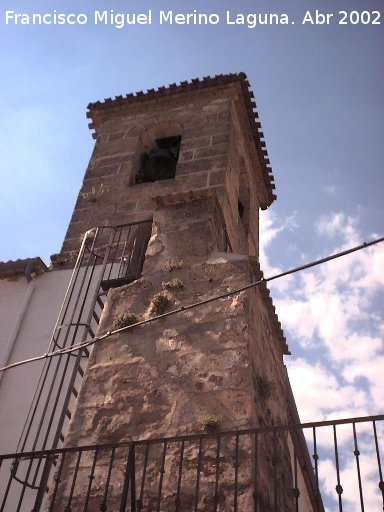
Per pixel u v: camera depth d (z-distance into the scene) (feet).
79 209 54.13
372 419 23.61
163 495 25.53
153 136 61.87
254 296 34.53
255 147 66.08
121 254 47.03
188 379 29.43
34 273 46.11
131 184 56.59
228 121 59.62
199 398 28.60
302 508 43.65
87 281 44.57
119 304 33.96
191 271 34.68
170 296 33.47
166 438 24.85
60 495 26.27
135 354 31.01
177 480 25.88
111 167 58.18
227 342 30.58
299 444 37.06
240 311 31.86
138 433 27.89
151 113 63.00
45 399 36.68
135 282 34.81
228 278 33.83
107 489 24.03
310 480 42.75
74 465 27.27
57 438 29.89
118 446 25.27
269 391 32.04
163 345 31.09
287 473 31.55
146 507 25.31
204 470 25.91
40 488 25.38
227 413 27.84
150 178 58.49
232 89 62.28
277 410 32.63
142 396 29.19
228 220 52.37
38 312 43.14
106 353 31.40
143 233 49.52
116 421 28.50
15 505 31.78
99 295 37.96
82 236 50.49
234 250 52.75
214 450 26.43
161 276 34.86
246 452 26.13
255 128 64.69
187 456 26.50
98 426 28.50
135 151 59.67
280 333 41.60
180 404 28.55
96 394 29.76
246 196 63.16
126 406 28.96
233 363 29.66
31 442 34.65
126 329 31.60
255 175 68.08
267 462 28.14
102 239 49.70
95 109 64.64
